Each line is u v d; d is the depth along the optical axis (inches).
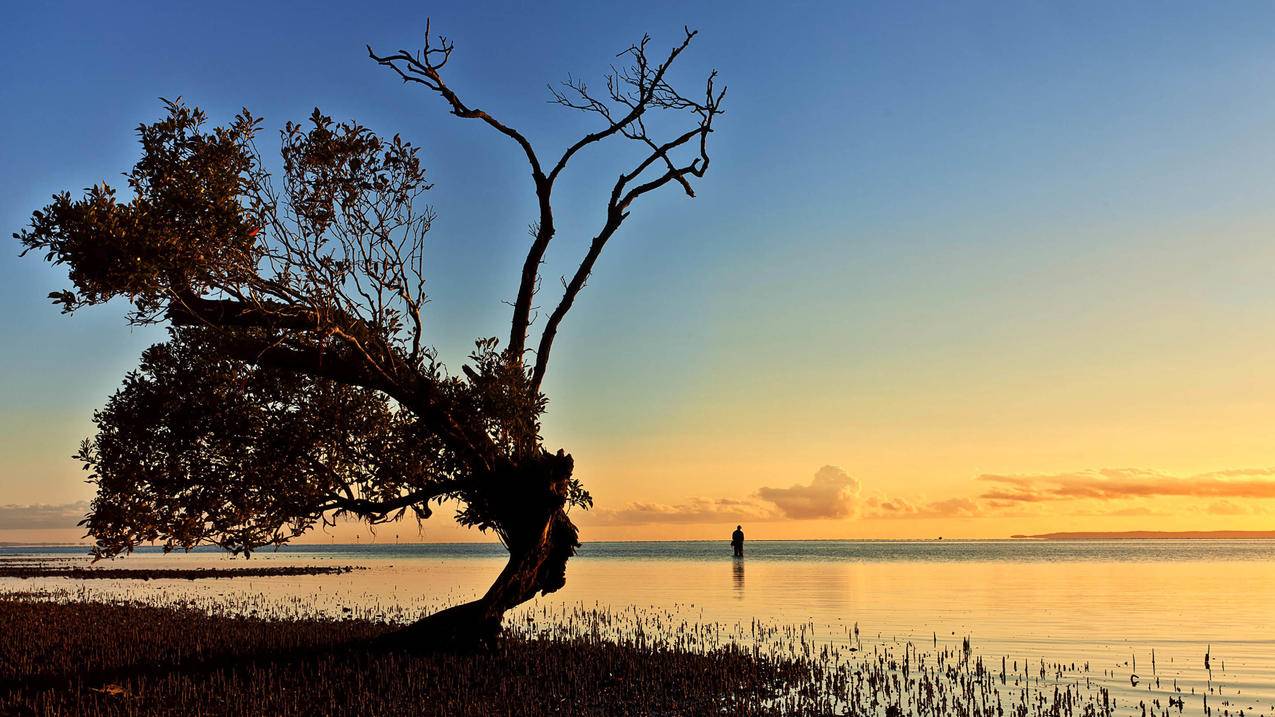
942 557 4151.1
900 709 609.9
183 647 803.4
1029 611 1268.5
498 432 749.9
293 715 540.7
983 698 642.2
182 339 757.3
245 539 747.4
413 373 725.3
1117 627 1058.7
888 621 1128.8
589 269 817.5
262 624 1001.5
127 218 612.7
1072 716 589.9
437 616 759.1
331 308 689.6
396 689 613.6
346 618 1100.5
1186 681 706.2
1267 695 652.1
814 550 5940.0
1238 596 1547.7
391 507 759.7
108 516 715.4
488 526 813.9
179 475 730.8
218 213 627.5
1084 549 6176.2
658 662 739.4
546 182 814.5
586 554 4877.0
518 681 659.4
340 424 757.9
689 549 6555.1
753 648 878.4
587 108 828.6
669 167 838.5
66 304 619.8
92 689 594.2
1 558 4306.1
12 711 545.6
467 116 788.6
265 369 745.0
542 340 802.2
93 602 1323.8
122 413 729.6
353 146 697.0
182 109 663.8
